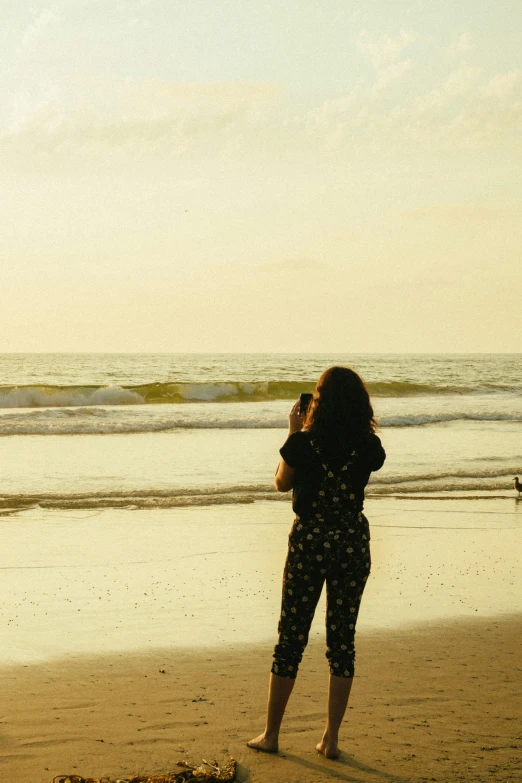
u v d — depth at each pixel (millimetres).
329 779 3441
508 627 5984
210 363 100500
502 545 9039
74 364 92438
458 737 3928
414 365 107000
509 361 142875
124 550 8336
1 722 3980
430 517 10602
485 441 19781
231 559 8070
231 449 17281
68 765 3488
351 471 3637
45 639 5473
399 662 5125
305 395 3916
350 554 3645
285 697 3719
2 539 8758
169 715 4148
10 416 22891
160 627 5812
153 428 21172
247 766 3551
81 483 12906
